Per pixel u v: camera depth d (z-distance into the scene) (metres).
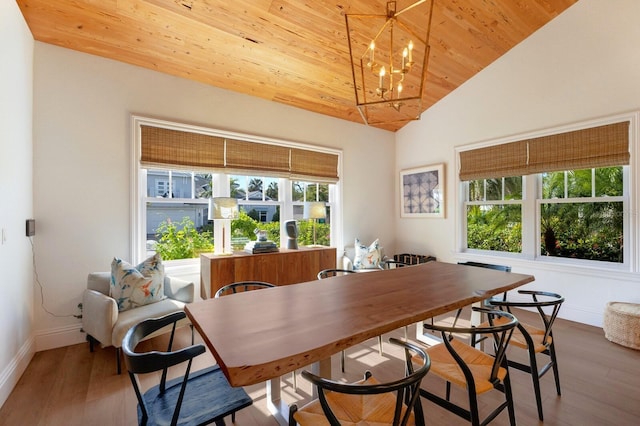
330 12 2.82
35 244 2.59
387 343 2.86
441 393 2.06
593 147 3.23
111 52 2.88
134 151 3.05
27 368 2.33
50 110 2.67
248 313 1.44
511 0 3.15
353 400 1.34
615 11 3.10
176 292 2.91
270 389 1.91
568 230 3.54
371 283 2.06
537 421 1.76
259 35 2.94
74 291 2.78
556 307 1.88
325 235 4.68
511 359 2.52
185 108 3.36
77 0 2.33
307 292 1.83
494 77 4.05
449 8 3.07
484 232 4.32
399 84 1.93
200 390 1.38
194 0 2.49
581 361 2.46
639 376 2.23
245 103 3.79
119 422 1.75
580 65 3.32
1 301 1.95
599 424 1.73
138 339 1.31
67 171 2.74
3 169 2.00
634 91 2.99
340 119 4.72
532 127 3.70
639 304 2.87
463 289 1.89
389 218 5.34
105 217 2.92
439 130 4.72
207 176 3.63
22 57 2.34
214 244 3.62
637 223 2.98
